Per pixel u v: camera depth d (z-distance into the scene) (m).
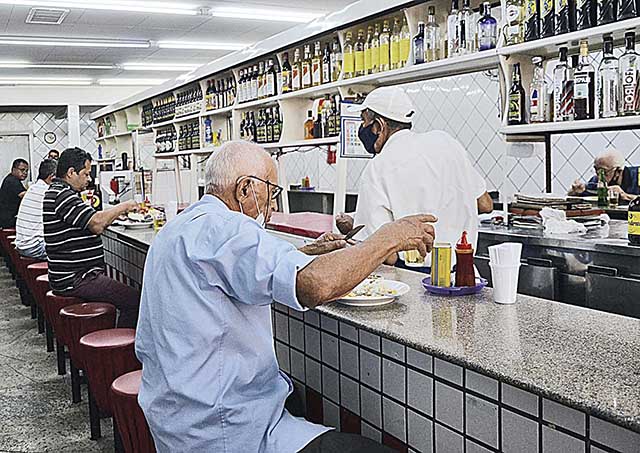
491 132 5.08
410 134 2.78
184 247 1.64
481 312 1.98
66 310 3.82
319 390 2.32
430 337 1.70
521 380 1.36
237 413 1.65
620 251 2.81
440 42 3.42
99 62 10.96
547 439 1.45
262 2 7.45
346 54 3.92
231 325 1.65
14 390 4.30
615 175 3.96
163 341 1.65
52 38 8.93
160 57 10.67
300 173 6.91
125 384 2.40
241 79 5.35
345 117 3.52
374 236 1.66
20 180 9.01
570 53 3.13
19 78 12.29
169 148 7.42
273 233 3.89
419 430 1.83
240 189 1.81
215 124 6.26
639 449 1.26
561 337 1.68
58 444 3.43
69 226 4.12
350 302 2.07
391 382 1.92
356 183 5.92
